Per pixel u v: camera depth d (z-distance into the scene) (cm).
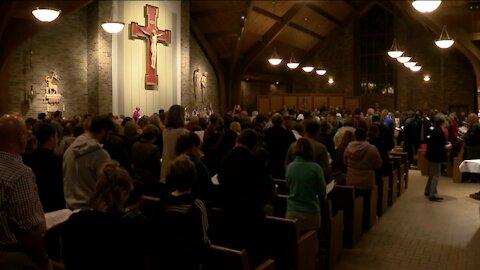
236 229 345
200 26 1686
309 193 404
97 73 1244
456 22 1306
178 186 260
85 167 341
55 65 1190
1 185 222
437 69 2148
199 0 1559
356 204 559
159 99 1450
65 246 211
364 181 614
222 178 354
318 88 2370
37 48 1146
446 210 745
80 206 335
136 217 214
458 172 995
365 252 534
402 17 2166
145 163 454
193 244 251
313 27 2112
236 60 1852
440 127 815
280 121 616
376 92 2294
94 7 1248
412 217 700
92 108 1258
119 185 211
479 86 1441
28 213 227
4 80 1010
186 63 1566
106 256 204
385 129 851
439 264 493
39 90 1151
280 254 374
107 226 206
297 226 367
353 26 2278
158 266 257
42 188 352
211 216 368
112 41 1277
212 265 288
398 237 595
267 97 2125
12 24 995
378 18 2266
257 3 1578
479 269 479
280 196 481
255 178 348
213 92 1838
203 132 704
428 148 820
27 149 409
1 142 230
